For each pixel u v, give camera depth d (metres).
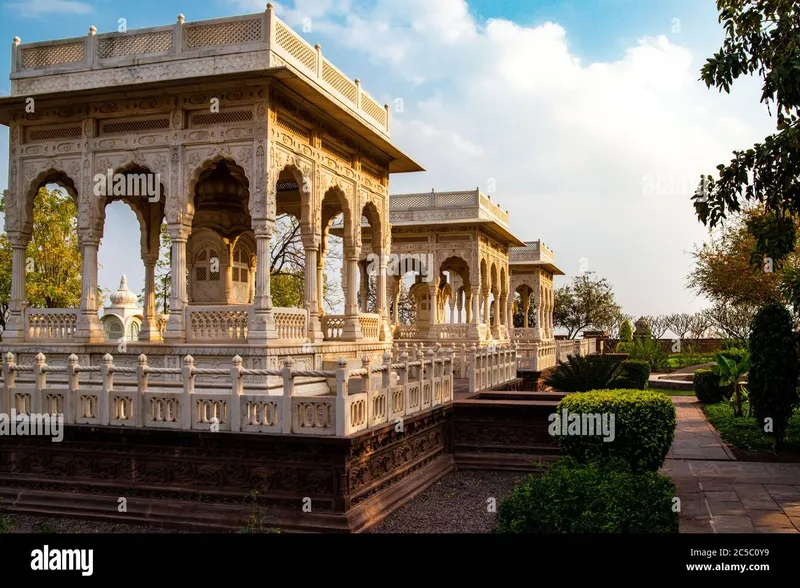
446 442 13.20
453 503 10.50
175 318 12.80
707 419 19.19
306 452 8.89
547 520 6.60
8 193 13.98
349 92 15.72
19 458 10.34
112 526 9.38
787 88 10.36
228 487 9.23
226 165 14.89
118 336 26.20
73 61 13.71
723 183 11.70
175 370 9.59
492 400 13.90
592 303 63.16
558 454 12.79
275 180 12.70
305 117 13.90
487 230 29.97
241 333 12.61
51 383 13.00
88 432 9.84
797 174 11.04
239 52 12.52
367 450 9.41
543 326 45.28
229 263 15.52
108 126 13.53
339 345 14.99
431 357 12.80
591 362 18.28
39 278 29.88
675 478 11.49
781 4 11.43
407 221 28.75
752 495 10.26
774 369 13.71
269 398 9.11
